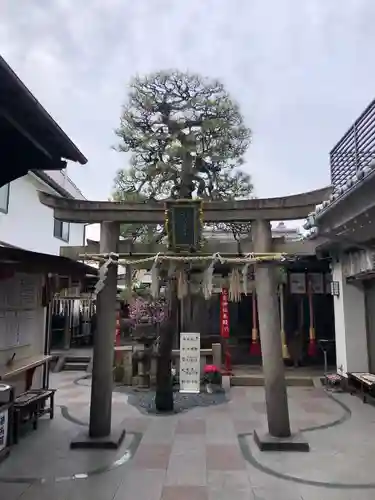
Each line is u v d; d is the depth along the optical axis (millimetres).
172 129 12609
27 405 6988
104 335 6777
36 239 14156
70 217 7078
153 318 12234
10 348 7859
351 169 8344
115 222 7094
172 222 6551
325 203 5680
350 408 8898
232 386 11523
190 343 10570
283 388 6598
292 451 6184
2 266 5879
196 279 7664
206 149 12539
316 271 12922
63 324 18469
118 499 4691
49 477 5289
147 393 10680
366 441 6676
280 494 4793
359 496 4723
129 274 6977
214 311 15930
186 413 8656
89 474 5398
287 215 6828
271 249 6887
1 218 11984
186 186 12156
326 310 14820
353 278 10141
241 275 7219
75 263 6867
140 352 11688
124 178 12812
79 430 7309
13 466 5645
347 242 5680
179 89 12727
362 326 10633
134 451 6289
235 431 7367
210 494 4812
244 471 5484
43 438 6855
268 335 6684
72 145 3838
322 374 12234
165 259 6645
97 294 6871
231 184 12750
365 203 4168
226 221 7121
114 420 8117
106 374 6723
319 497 4703
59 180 15844
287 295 14188
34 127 3463
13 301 8000
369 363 10484
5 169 4348
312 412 8609
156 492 4871
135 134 12836
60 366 14438
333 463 5711
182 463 5793
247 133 12883
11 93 2945
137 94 12719
